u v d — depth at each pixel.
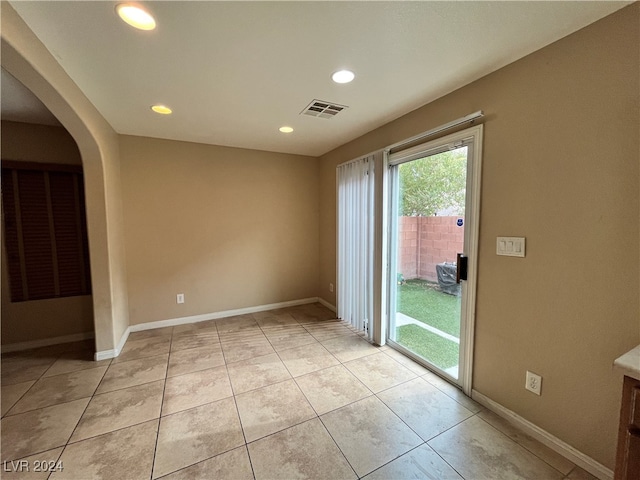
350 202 3.44
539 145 1.60
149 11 1.28
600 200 1.38
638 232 1.27
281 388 2.20
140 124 2.82
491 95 1.83
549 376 1.61
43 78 1.55
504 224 1.80
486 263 1.92
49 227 2.96
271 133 3.14
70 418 1.85
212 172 3.63
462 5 1.26
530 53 1.61
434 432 1.74
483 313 1.96
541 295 1.63
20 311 2.87
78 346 2.95
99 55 1.63
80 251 3.09
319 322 3.61
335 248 3.93
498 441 1.67
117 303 2.85
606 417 1.40
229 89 2.07
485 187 1.90
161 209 3.38
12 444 1.64
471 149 2.03
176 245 3.49
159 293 3.43
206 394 2.12
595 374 1.43
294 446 1.63
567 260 1.51
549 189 1.56
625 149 1.29
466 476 1.45
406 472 1.47
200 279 3.64
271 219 4.04
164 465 1.51
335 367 2.51
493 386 1.92
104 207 2.58
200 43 1.53
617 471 1.07
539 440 1.67
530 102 1.63
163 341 3.04
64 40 1.49
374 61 1.71
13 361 2.62
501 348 1.86
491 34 1.46
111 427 1.78
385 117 2.64
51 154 2.92
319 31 1.44
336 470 1.48
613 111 1.32
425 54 1.64
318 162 4.32
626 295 1.32
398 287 2.86
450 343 2.32
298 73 1.85
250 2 1.23
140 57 1.66
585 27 1.39
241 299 3.91
